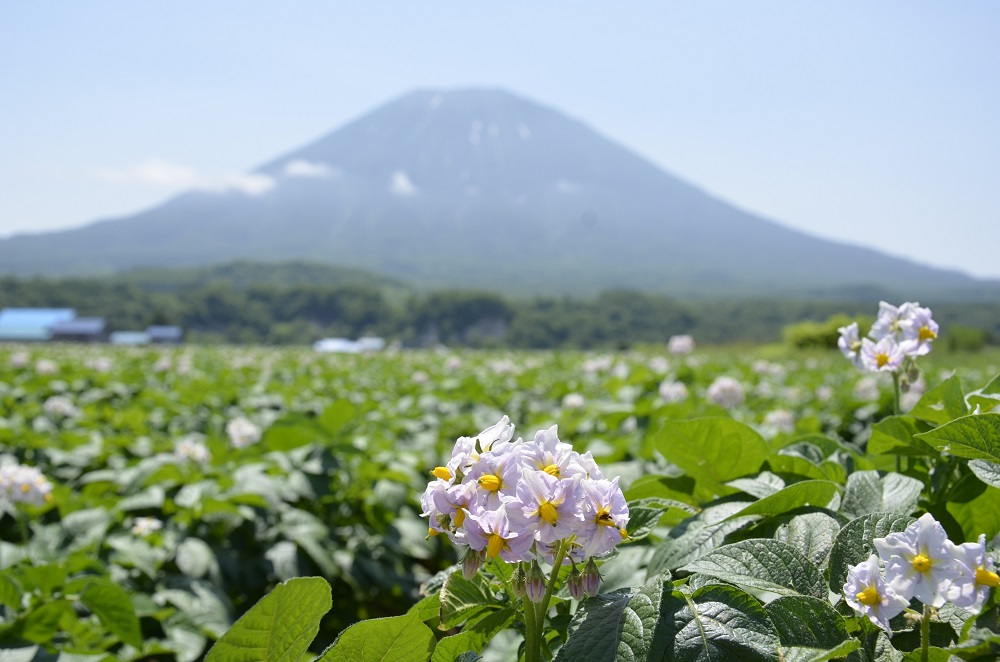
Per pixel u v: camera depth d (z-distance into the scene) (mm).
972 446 1834
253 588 5215
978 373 17172
